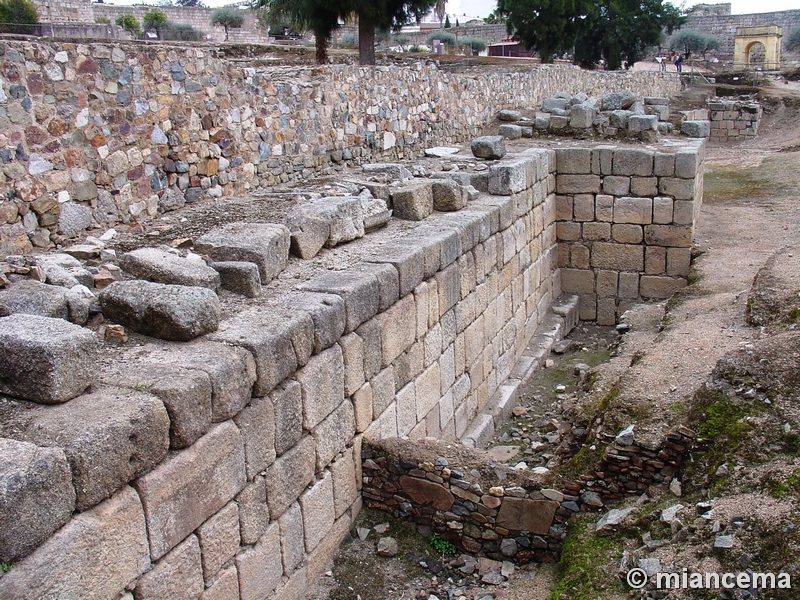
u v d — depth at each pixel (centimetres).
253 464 490
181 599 429
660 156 1274
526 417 998
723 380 614
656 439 614
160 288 499
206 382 436
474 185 1081
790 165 2081
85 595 356
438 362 809
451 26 5947
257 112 1016
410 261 707
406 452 652
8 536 316
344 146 1239
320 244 718
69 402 396
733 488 530
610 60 4359
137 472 391
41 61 694
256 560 502
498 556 641
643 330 1031
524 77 2177
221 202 916
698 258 1240
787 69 4762
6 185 664
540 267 1261
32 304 465
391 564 622
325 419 586
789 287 833
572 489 627
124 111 791
